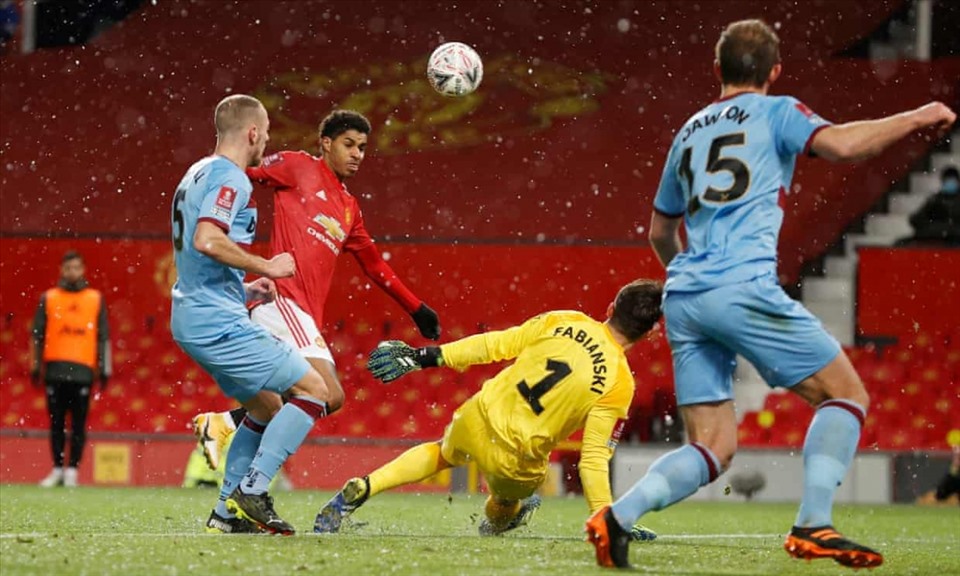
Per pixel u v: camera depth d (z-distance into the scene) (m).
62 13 84.56
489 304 65.12
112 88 77.56
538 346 19.95
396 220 69.19
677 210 16.86
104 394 60.25
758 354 15.24
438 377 60.03
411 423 58.78
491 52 79.94
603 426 19.72
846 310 64.75
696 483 15.39
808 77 75.25
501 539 20.03
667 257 17.41
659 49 79.12
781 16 79.62
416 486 50.69
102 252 66.69
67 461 52.62
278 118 75.25
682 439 56.75
